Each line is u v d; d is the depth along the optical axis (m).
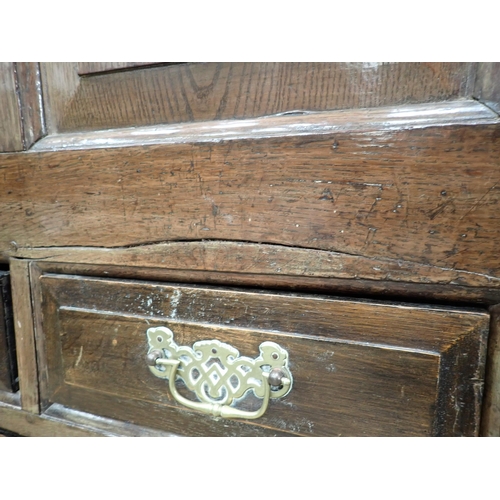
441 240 0.32
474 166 0.31
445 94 0.32
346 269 0.36
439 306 0.34
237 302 0.40
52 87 0.43
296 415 0.40
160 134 0.40
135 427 0.47
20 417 0.52
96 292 0.45
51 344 0.48
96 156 0.41
